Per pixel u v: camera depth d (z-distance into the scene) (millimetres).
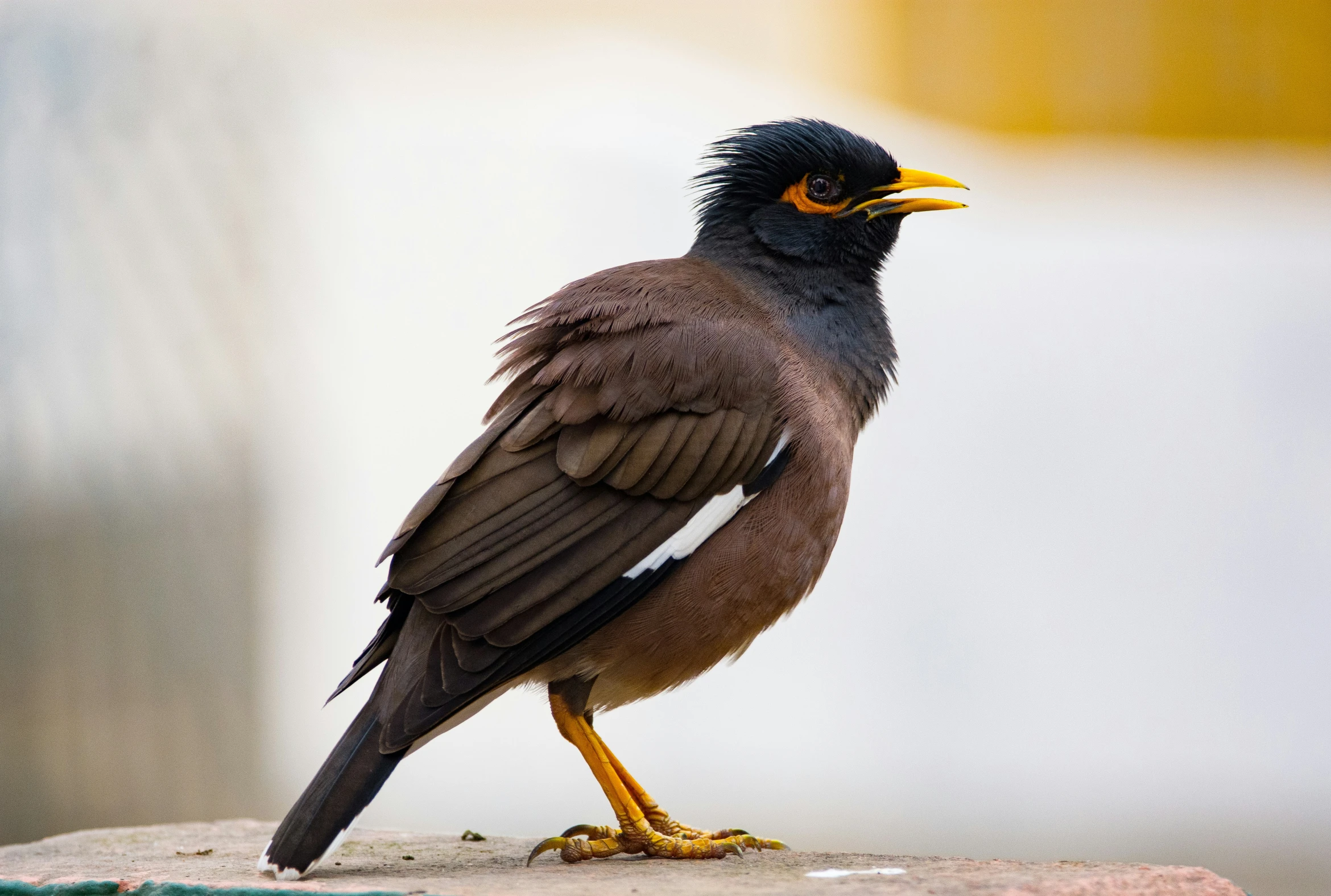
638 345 7406
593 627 6992
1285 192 16812
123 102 12469
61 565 12086
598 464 7152
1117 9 17484
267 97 13016
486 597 6867
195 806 12297
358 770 6438
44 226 12188
